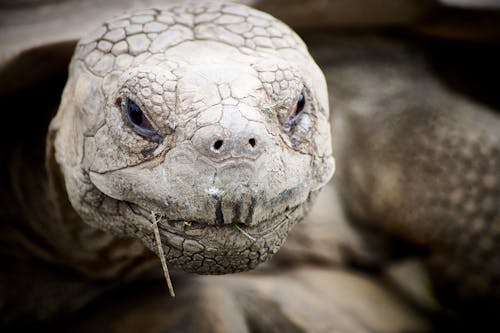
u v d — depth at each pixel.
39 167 3.12
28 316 3.29
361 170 4.43
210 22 2.40
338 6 3.77
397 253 4.42
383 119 4.48
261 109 2.03
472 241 3.96
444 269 4.05
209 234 2.07
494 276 3.91
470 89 5.02
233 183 1.90
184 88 2.03
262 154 1.93
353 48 4.69
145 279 3.38
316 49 4.58
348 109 4.68
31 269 3.29
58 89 3.21
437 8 4.13
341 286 4.07
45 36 2.88
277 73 2.15
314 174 2.28
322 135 2.36
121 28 2.38
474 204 3.97
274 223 2.14
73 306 3.35
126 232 2.37
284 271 4.11
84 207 2.41
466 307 4.04
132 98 2.10
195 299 3.18
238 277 3.68
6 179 3.26
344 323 3.55
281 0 3.38
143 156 2.07
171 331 3.04
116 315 3.20
